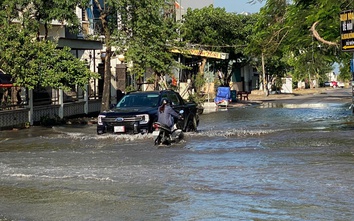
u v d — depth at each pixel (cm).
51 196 898
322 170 1055
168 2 3428
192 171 1090
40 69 2244
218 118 2856
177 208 788
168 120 1570
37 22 2534
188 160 1246
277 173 1038
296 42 2495
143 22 2762
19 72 2202
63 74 2266
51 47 2292
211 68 5738
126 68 3797
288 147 1430
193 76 4509
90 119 2934
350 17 1723
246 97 5541
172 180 998
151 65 3125
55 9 2516
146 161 1246
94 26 3716
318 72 2516
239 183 952
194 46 4700
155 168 1138
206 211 764
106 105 2833
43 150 1534
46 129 2331
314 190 873
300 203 791
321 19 2316
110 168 1154
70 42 2983
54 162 1273
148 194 888
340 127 2028
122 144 1598
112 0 2641
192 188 922
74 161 1279
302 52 2548
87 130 2264
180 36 3634
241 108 3938
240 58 5800
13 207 830
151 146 1535
